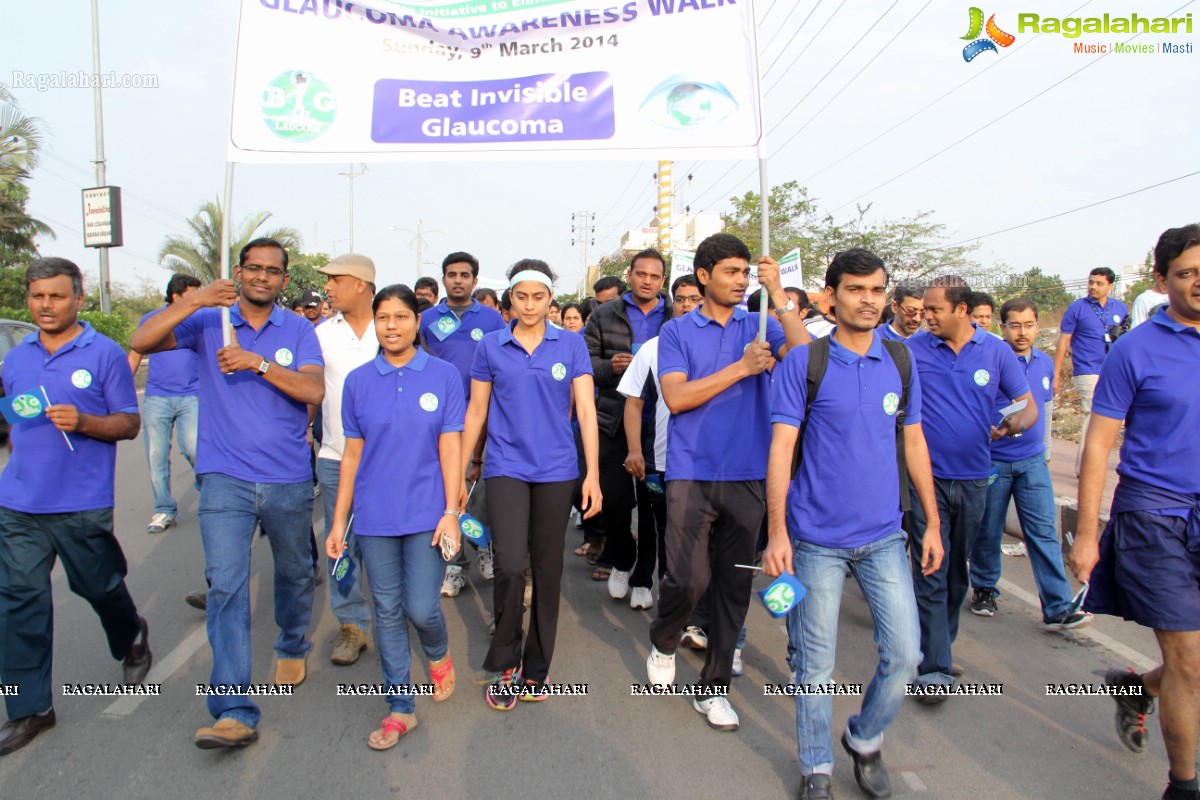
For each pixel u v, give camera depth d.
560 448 3.74
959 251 22.88
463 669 4.16
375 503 3.36
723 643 3.56
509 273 3.84
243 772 3.15
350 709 3.70
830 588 2.95
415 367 3.45
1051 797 2.98
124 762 3.21
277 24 3.54
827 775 2.91
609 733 3.49
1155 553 2.83
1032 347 5.49
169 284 6.11
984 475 3.95
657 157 3.60
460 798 2.99
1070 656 4.28
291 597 3.78
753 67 3.56
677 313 4.99
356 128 3.58
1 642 3.30
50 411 3.28
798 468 3.02
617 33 3.60
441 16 3.58
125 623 3.82
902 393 2.99
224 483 3.41
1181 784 2.82
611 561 5.30
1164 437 2.85
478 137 3.60
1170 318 2.90
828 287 2.99
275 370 3.43
